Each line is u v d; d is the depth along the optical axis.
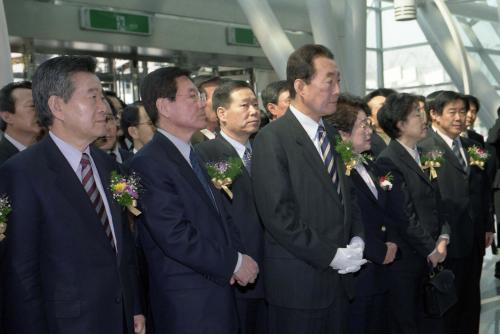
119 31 10.63
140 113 4.48
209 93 4.48
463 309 4.74
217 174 3.33
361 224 3.41
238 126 3.84
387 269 4.04
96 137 2.61
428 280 4.07
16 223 2.36
